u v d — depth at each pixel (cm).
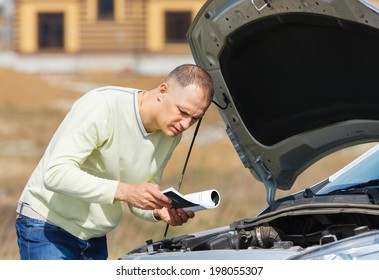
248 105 590
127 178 561
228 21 559
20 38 4188
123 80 3941
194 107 527
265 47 570
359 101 564
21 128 2958
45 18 4181
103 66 4066
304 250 496
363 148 2059
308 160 609
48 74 4034
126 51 4072
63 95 3638
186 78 527
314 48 552
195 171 1775
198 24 573
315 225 554
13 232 1090
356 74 548
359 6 501
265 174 609
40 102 3494
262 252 506
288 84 579
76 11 4138
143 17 4069
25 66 4153
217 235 564
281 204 573
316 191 615
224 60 579
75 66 4097
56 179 528
